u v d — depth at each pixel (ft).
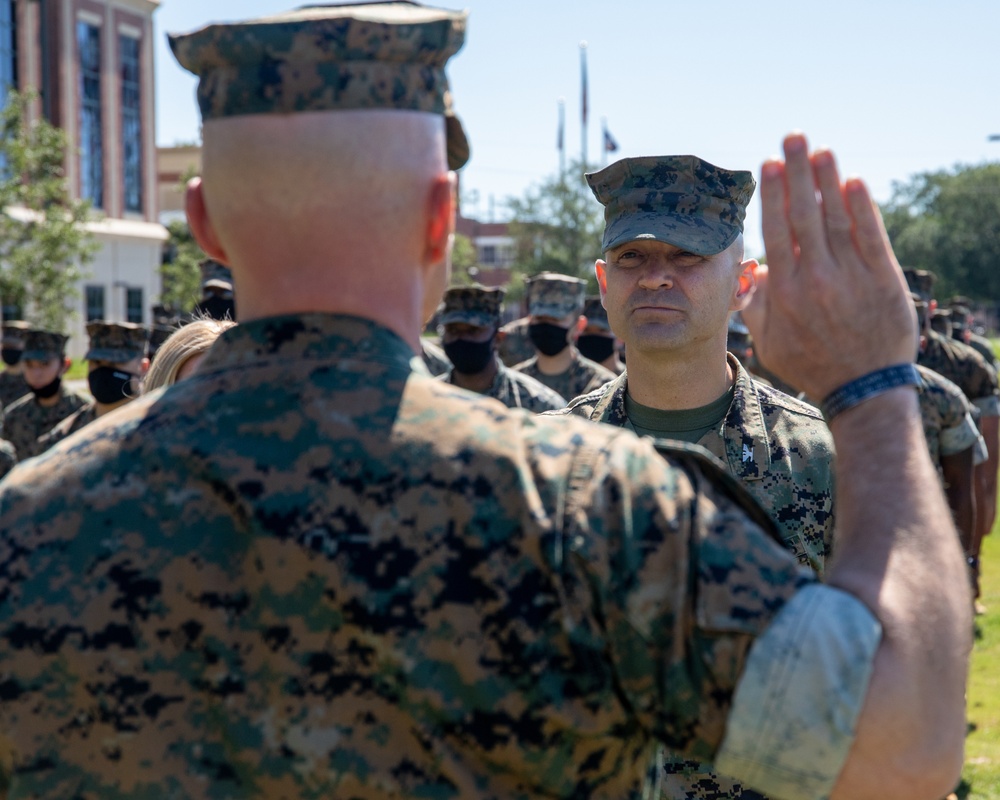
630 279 11.33
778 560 4.63
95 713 4.64
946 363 25.16
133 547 4.74
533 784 4.65
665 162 11.21
